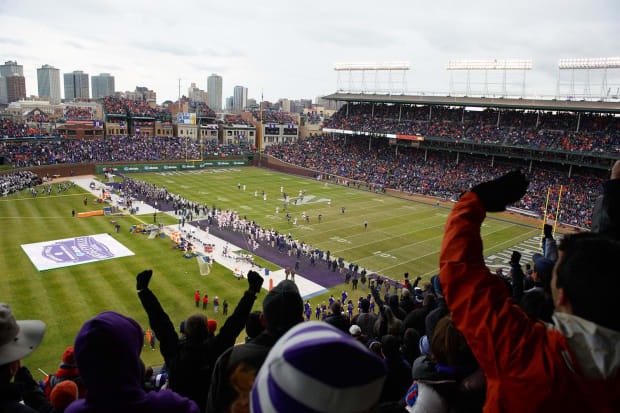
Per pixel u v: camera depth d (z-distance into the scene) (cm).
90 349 343
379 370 215
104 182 10088
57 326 3447
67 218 6769
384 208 8712
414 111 12850
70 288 4175
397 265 5481
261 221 7281
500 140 10225
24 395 680
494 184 307
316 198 9438
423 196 10012
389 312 1075
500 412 248
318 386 197
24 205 7431
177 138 14538
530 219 8175
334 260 5219
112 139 13112
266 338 482
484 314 262
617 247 246
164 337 621
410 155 12319
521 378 239
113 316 379
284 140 17300
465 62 11238
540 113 10644
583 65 9750
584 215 7969
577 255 251
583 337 234
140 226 6406
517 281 738
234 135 16438
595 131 9544
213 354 605
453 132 11150
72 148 11694
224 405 392
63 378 723
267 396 221
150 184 9812
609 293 225
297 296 499
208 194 9331
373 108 13412
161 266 4922
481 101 10994
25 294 4003
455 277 280
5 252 5078
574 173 9619
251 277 678
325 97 14088
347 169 12169
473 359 464
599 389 227
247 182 11106
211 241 6131
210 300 4141
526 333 254
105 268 4747
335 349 205
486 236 6931
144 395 366
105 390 345
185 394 582
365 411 211
